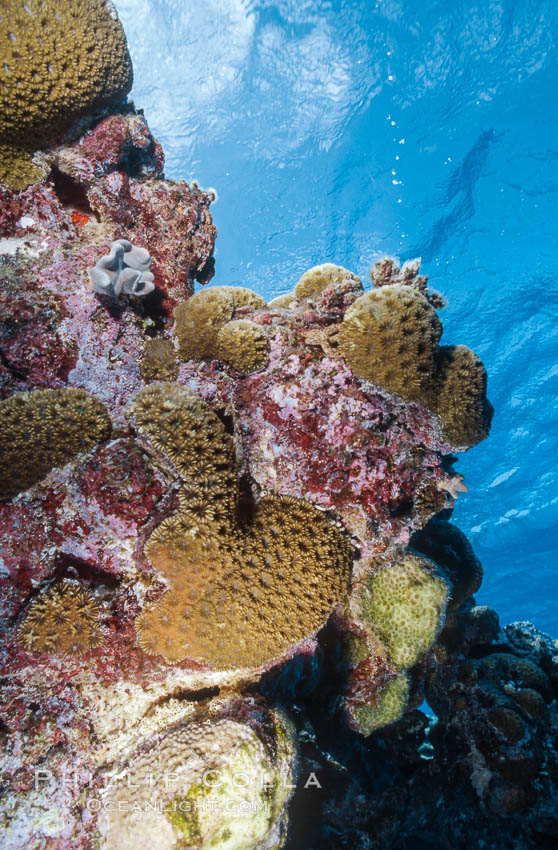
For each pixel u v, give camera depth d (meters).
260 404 0.61
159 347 0.65
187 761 0.50
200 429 0.55
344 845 0.73
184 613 0.53
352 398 0.60
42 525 0.55
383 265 0.66
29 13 0.58
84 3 0.61
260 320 0.66
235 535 0.54
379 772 0.79
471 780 0.80
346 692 0.72
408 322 0.59
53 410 0.55
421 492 0.64
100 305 0.62
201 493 0.53
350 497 0.60
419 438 0.64
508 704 0.80
